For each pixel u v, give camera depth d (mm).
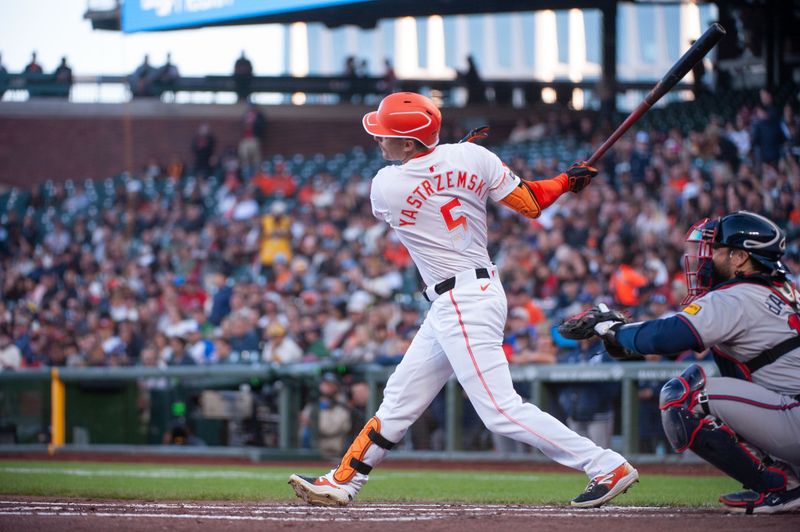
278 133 67312
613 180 45594
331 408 30281
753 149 40031
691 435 11812
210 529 10555
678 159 43281
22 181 69875
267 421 30547
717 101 52094
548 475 23578
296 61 81625
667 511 12383
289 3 46000
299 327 36000
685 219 37094
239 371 30688
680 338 11523
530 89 64062
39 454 32250
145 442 31906
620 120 56969
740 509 12102
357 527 10648
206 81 68625
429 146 12141
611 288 33031
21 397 33062
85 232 58188
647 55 71625
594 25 78500
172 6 51188
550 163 49969
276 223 48156
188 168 68000
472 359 12109
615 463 12180
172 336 35688
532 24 79812
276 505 13680
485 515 11922
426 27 81062
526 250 37500
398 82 66688
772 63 50375
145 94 69250
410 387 12680
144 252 53875
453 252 12180
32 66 69875
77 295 50469
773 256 11805
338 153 67188
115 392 32219
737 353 11875
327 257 44469
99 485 18703
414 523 10984
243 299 39844
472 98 64562
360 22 53000
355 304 38188
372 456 12883
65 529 10570
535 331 30891
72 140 69750
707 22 65438
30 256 57781
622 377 26750
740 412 11617
